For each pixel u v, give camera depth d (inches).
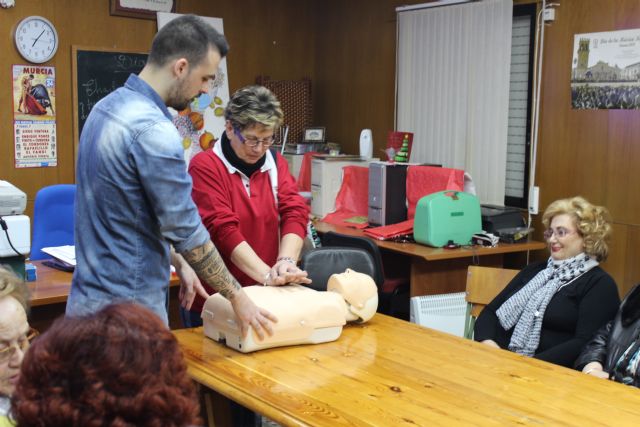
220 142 99.3
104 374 29.2
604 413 69.1
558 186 179.6
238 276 99.3
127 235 73.7
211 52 75.2
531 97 184.2
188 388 31.5
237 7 241.0
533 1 181.3
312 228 174.4
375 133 232.7
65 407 28.7
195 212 74.6
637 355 93.4
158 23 221.6
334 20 246.4
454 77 199.3
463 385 75.4
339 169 203.9
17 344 61.5
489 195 191.9
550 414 68.4
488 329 116.0
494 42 187.6
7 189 108.8
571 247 111.3
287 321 84.5
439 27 202.7
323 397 71.2
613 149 167.3
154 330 31.3
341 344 88.1
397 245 170.1
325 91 253.1
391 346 87.8
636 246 164.2
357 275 95.4
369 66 233.3
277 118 94.2
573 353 104.6
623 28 163.5
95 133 72.8
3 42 195.6
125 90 74.5
